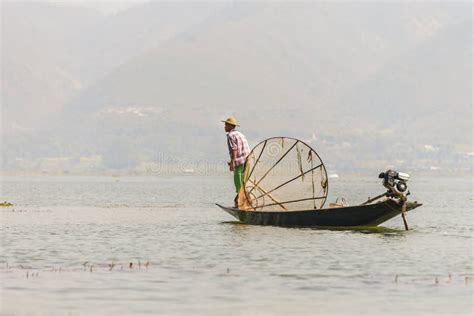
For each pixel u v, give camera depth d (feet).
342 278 203.00
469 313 169.17
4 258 234.17
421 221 372.99
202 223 349.20
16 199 610.65
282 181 340.59
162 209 466.29
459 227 337.72
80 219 374.84
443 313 169.07
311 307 172.96
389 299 180.14
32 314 166.61
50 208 470.39
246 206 340.80
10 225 337.31
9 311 168.76
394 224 353.31
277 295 183.52
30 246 262.47
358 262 227.40
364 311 170.19
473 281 199.62
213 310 170.19
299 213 318.24
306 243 268.62
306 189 340.18
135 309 170.60
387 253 245.65
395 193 305.94
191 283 195.93
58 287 190.80
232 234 297.12
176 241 276.41
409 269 216.54
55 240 279.90
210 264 223.51
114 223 351.05
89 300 178.19
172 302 176.65
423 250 253.44
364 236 289.94
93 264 223.51
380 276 205.77
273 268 216.95
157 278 202.08
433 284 195.93
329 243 268.62
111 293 184.85
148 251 250.16
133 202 564.71
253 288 190.49
